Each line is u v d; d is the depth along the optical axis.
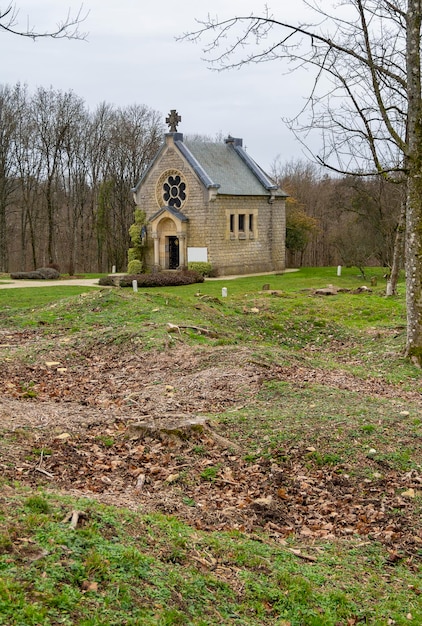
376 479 8.79
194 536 6.63
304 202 73.75
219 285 41.03
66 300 21.67
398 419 10.75
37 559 5.07
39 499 6.14
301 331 21.42
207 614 5.28
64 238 79.12
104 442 9.33
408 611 6.08
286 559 6.65
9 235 76.69
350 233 46.06
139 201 52.59
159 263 51.56
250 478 8.71
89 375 14.03
